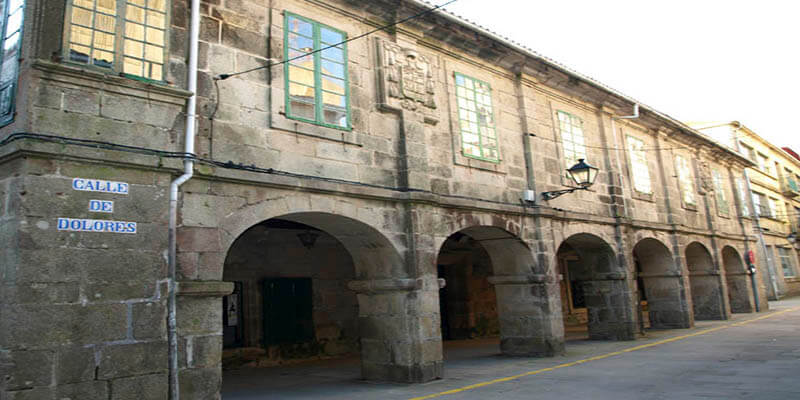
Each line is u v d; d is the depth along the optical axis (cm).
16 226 523
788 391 701
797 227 3309
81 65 593
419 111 946
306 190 759
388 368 882
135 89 619
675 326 1606
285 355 1183
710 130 2703
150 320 586
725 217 2036
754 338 1289
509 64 1170
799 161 3606
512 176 1117
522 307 1140
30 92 554
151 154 616
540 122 1223
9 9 627
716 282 1845
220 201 673
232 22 739
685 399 688
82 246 555
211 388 626
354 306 1338
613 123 1485
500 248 1138
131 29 640
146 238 598
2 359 505
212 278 650
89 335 545
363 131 862
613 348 1219
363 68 891
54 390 518
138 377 570
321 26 845
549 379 872
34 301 519
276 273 1202
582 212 1277
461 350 1342
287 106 769
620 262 1366
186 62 678
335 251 1324
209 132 684
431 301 890
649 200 1555
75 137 571
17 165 544
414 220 883
